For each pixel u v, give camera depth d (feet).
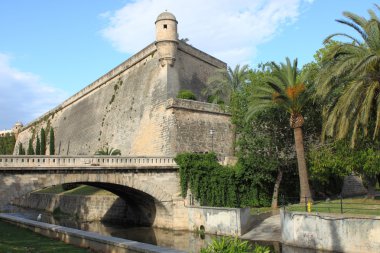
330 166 101.24
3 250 56.80
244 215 104.78
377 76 77.66
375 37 78.48
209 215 113.91
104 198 159.12
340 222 73.10
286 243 86.28
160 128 157.79
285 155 128.36
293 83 107.14
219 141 167.43
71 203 173.27
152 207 136.46
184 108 157.89
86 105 238.68
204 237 111.04
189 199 126.21
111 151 177.27
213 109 168.86
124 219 155.22
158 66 175.11
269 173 131.95
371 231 68.08
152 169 125.29
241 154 131.13
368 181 100.53
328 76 81.00
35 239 71.41
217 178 127.44
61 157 110.32
